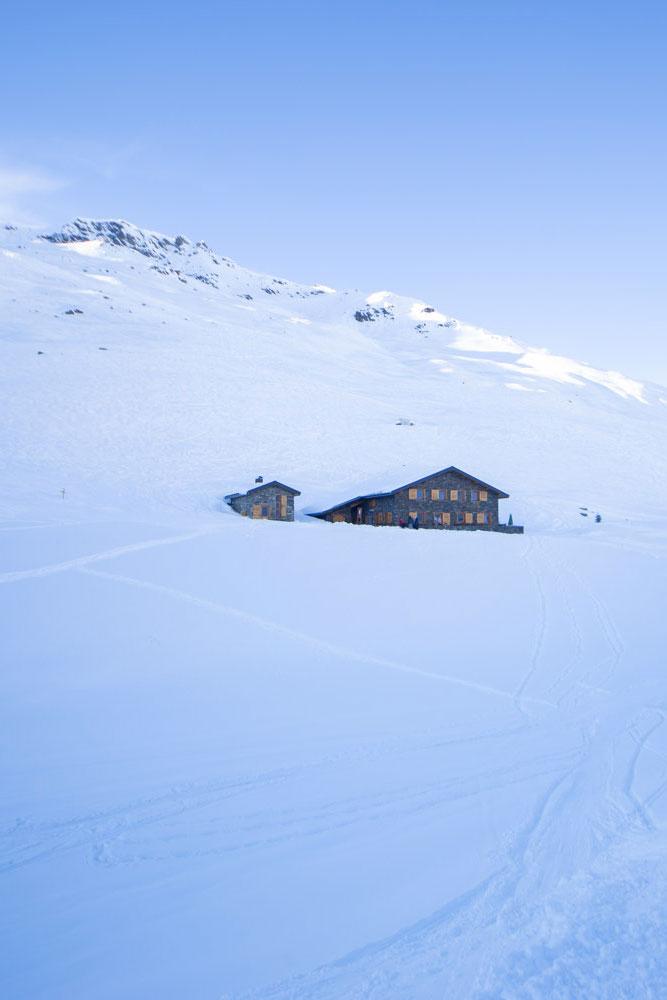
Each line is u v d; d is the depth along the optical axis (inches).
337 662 911.0
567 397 6432.1
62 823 470.0
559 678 890.1
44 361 4202.8
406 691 809.5
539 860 421.4
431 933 346.9
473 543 1678.2
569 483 3543.3
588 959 322.0
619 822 476.7
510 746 642.8
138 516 1818.4
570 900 373.7
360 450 3599.9
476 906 370.6
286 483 3031.5
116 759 586.9
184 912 366.6
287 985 310.0
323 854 429.7
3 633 912.9
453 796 521.7
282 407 4119.1
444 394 5502.0
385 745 635.5
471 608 1211.2
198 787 533.0
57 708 709.3
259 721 692.1
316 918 361.1
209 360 4945.9
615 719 738.2
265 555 1390.3
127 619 1002.1
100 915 363.9
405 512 2647.6
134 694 759.7
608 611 1248.8
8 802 502.0
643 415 6491.1
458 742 650.2
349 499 2741.1
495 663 943.7
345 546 1526.8
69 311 5940.0
